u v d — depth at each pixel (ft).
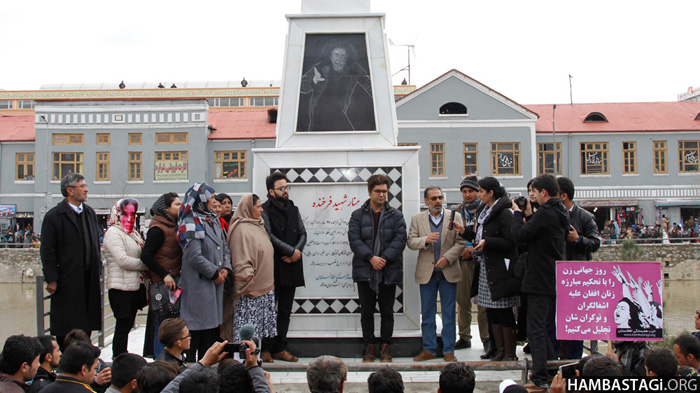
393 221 21.70
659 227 109.40
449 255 21.54
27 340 14.84
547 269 18.48
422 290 22.09
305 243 22.57
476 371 21.34
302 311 23.45
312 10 25.82
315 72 25.32
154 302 20.06
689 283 95.20
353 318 23.34
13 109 178.60
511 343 20.84
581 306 18.08
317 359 13.57
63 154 114.93
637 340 17.90
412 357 22.75
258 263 20.54
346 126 25.09
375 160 23.93
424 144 114.93
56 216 20.07
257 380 13.76
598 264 18.08
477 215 23.32
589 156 118.73
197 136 114.21
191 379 12.41
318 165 23.90
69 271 20.01
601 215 120.47
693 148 118.32
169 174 114.11
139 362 14.52
